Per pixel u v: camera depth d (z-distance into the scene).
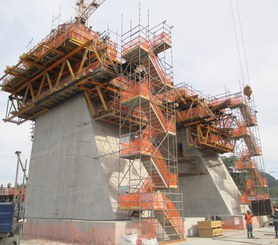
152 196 19.92
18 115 35.22
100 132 27.36
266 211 34.91
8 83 33.12
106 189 23.58
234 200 38.69
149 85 23.72
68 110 30.38
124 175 23.61
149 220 20.45
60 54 27.84
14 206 14.27
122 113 26.47
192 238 23.05
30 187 31.83
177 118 36.41
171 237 21.23
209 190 37.50
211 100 37.41
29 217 29.70
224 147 39.59
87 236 20.81
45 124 33.41
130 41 24.89
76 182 26.48
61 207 27.05
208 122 37.50
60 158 29.31
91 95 29.19
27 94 35.28
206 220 27.16
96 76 26.17
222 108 37.06
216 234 24.45
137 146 21.52
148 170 22.89
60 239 23.36
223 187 38.62
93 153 25.88
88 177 25.53
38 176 31.45
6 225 13.88
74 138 28.44
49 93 29.91
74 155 27.73
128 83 27.25
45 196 29.45
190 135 38.06
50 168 30.17
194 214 37.72
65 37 26.41
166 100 25.39
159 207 20.42
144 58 25.08
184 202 39.00
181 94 35.41
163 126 23.98
